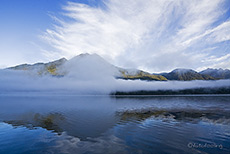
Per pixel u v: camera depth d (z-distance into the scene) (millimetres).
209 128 23203
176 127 23984
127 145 15953
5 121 29469
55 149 14977
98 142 16969
